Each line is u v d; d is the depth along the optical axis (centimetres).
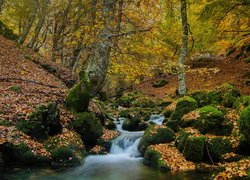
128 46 1268
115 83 3469
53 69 2283
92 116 1312
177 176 903
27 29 2655
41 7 2727
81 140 1188
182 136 1112
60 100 1369
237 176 750
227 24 1808
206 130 1117
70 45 1386
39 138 1058
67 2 2742
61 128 1144
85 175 959
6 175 879
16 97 1300
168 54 1341
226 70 2556
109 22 1224
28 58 2328
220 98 1402
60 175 931
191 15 2094
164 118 1602
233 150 1003
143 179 906
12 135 1003
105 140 1285
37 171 930
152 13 1338
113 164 1087
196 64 3003
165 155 1034
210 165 973
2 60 1983
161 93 2714
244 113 977
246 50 2706
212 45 2259
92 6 1399
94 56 1276
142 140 1195
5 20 3897
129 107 2170
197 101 1434
